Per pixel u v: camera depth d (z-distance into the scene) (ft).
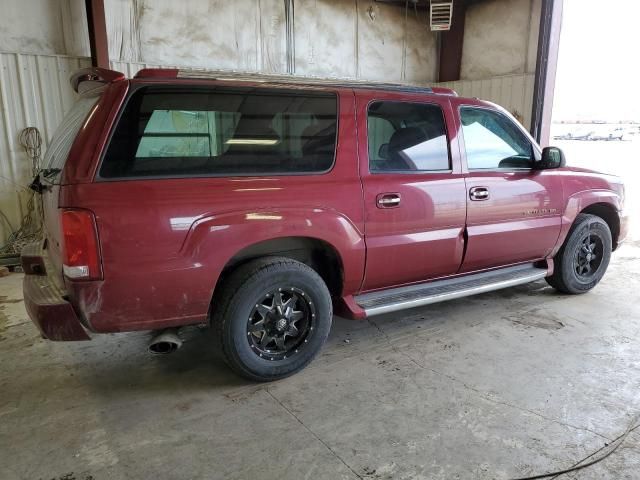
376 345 10.81
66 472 6.71
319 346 9.46
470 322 12.06
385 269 9.98
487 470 6.66
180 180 7.87
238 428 7.73
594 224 13.57
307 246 9.60
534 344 10.73
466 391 8.77
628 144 58.75
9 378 9.45
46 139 19.62
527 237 12.04
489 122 11.64
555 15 22.99
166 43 21.74
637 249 19.72
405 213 9.95
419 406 8.29
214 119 8.31
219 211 8.04
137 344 11.02
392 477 6.55
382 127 9.99
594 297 13.87
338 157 9.34
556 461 6.82
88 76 9.18
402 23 29.35
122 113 7.59
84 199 7.16
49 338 7.64
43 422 7.95
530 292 14.39
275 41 24.70
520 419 7.86
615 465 6.73
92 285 7.32
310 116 9.20
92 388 9.06
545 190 12.21
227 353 8.61
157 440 7.43
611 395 8.58
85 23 19.85
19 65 18.62
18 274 17.10
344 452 7.09
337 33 26.84
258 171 8.61
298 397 8.66
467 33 30.14
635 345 10.63
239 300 8.47
